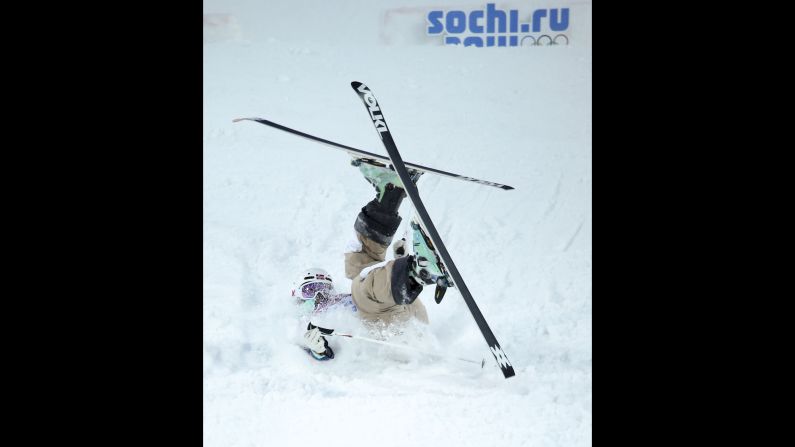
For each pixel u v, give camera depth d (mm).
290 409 12352
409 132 24766
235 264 18188
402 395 12703
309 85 28250
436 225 20094
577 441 11398
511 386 12992
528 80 28281
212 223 20078
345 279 17484
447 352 14375
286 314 15875
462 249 19000
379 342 13453
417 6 31578
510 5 31203
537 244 19281
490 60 30188
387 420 11953
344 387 13031
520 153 23562
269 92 27688
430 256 12570
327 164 23375
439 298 12922
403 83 28297
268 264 18234
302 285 13891
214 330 15305
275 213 20750
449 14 31453
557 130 24781
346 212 20859
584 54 30438
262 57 30938
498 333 15180
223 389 12992
